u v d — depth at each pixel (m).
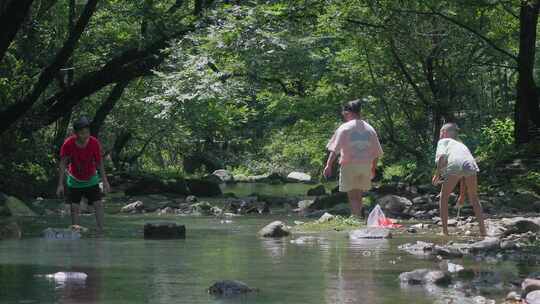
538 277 7.75
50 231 13.06
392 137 34.03
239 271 8.64
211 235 13.24
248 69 27.70
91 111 43.22
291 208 21.47
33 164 25.12
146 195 28.14
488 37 31.97
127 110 44.19
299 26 28.20
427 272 7.85
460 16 30.22
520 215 16.91
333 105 34.81
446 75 32.41
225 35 25.12
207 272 8.59
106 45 31.39
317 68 33.03
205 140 58.16
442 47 31.69
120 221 16.55
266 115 46.19
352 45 32.75
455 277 8.18
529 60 27.77
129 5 29.67
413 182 27.83
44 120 27.52
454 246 10.80
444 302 6.67
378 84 33.91
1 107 25.06
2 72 26.25
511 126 29.83
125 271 8.66
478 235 13.15
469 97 35.47
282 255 10.16
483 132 30.84
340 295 7.06
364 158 15.38
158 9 28.25
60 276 8.14
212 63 26.25
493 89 44.12
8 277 8.15
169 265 9.19
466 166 13.12
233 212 19.75
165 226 12.91
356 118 15.47
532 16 27.64
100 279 8.06
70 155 14.64
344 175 15.45
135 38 29.78
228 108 41.25
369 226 14.65
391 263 9.30
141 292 7.24
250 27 25.17
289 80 34.47
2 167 23.61
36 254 10.32
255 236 13.04
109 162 50.00
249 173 66.69
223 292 7.17
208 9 27.09
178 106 27.08
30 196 24.80
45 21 30.52
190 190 29.62
